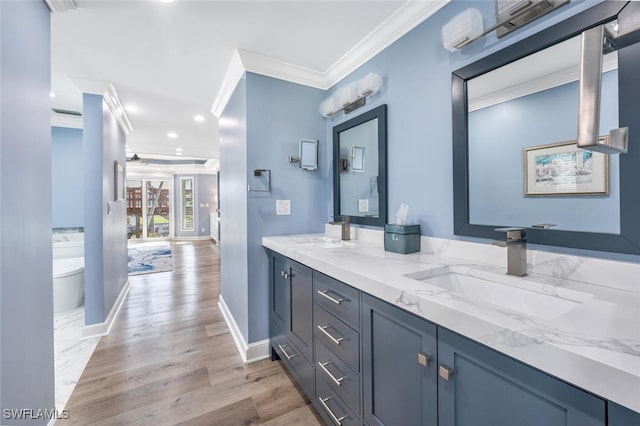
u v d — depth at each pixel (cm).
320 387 146
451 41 130
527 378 60
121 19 166
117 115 312
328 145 248
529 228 112
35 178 126
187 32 180
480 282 113
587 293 86
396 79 174
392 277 104
